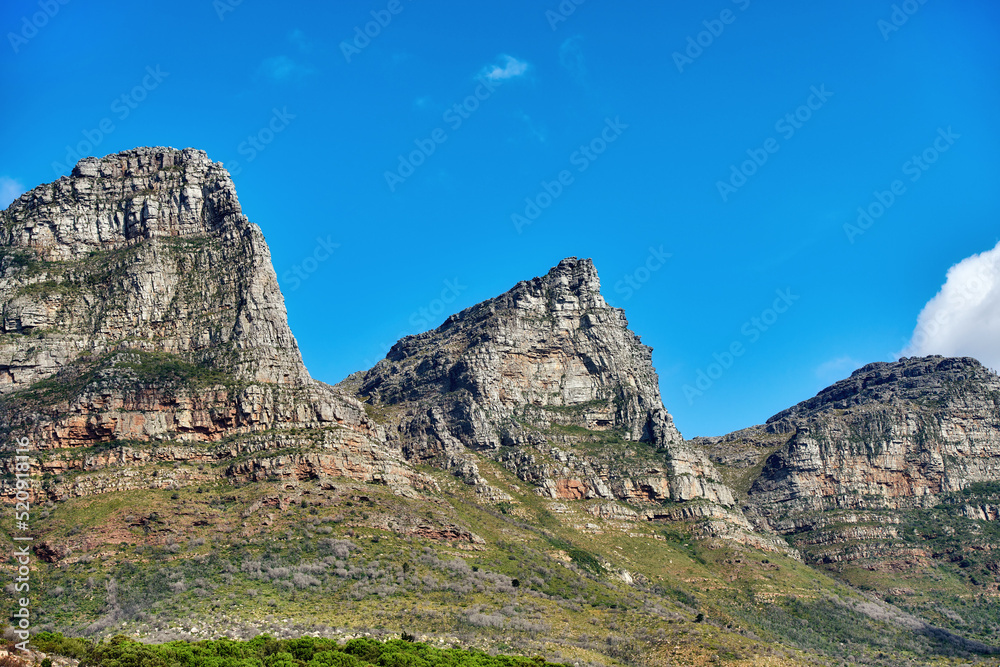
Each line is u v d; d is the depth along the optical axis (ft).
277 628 552.41
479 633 588.91
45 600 589.73
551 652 568.41
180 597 596.29
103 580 610.65
